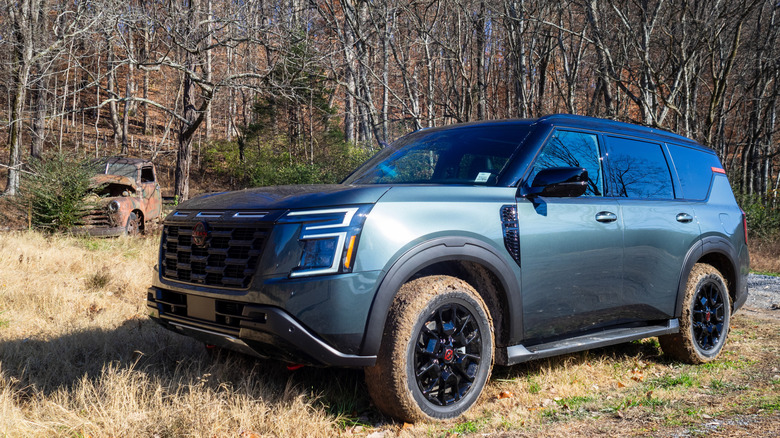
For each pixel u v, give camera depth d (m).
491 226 3.39
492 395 3.71
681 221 4.55
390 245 3.02
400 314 3.05
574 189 3.48
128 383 3.45
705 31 16.27
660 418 3.27
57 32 16.25
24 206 11.56
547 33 22.44
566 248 3.72
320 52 15.25
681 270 4.54
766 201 21.06
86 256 9.03
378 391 3.10
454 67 22.27
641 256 4.20
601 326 4.12
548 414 3.39
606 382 4.11
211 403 3.12
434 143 4.33
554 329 3.76
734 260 5.11
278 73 15.91
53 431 2.94
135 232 12.37
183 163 19.22
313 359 2.90
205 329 3.22
